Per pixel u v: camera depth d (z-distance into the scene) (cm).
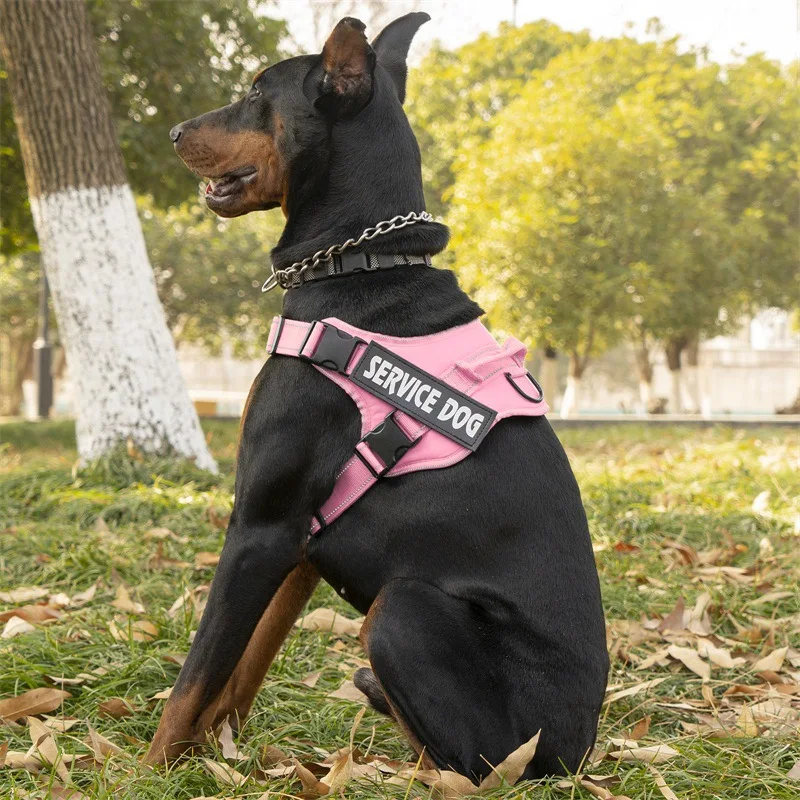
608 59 1820
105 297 604
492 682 203
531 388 233
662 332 1889
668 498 546
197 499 522
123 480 566
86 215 602
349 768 205
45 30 590
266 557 222
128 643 297
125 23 968
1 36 599
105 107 620
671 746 239
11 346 2961
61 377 2975
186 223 2286
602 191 1569
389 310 229
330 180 239
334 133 239
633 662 311
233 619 220
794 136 1938
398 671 202
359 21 230
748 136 1967
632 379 4072
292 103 241
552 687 206
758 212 1786
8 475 620
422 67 2108
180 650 293
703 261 1755
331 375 220
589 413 4100
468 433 216
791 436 1016
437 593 209
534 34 2061
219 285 2350
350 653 314
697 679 298
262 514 223
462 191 1642
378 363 220
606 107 1744
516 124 1606
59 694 257
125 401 603
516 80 1869
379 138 241
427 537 214
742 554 436
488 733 201
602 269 1575
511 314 1594
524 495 215
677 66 1888
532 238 1534
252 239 2412
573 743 210
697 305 1803
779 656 299
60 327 620
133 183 1088
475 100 2042
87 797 197
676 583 386
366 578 221
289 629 244
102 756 220
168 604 350
